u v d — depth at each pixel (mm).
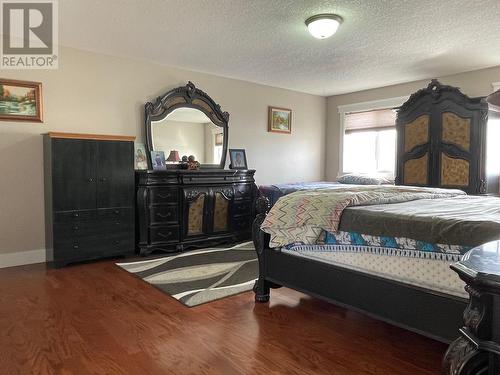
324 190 3061
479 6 3014
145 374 1819
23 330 2301
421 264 1954
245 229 5070
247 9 3111
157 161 4637
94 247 3910
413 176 5004
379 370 1875
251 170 5117
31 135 3889
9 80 3746
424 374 1839
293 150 6320
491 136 4477
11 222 3818
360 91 6266
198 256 4164
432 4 2980
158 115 4711
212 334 2260
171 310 2629
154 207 4254
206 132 5141
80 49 4160
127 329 2320
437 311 1823
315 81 5633
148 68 4676
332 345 2137
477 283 917
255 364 1921
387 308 2045
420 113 4898
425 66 4766
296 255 2605
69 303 2756
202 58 4508
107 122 4387
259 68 4934
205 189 4621
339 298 2303
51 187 3674
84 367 1881
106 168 3969
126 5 3047
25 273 3531
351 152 6480
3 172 3754
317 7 3055
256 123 5805
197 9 3115
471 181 4480
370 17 3234
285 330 2326
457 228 1807
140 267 3721
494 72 4766
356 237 2240
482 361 957
